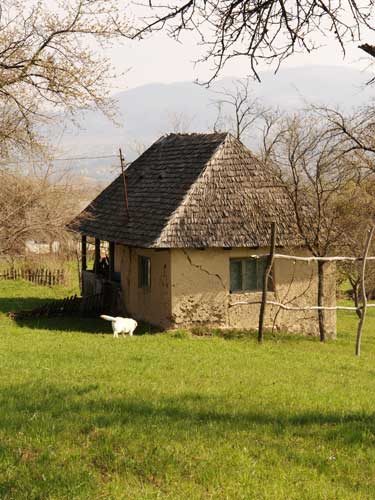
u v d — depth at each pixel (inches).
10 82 804.6
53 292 1423.5
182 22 315.0
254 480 278.8
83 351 639.8
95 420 352.2
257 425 359.6
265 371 577.3
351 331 1082.7
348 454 318.7
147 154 1133.1
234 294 898.1
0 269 1688.0
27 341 713.6
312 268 930.1
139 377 504.4
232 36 322.7
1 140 864.3
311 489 272.8
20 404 390.3
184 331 852.6
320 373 591.5
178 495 260.8
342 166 797.9
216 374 539.2
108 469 286.0
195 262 882.8
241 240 876.6
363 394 485.7
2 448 303.4
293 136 926.4
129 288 995.3
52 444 311.3
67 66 814.5
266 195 928.9
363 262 788.6
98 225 1068.5
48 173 1183.6
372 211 868.0
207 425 353.1
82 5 799.7
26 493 257.3
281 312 919.0
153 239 868.0
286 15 317.4
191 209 892.0
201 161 963.3
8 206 1020.5
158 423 351.9
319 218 855.1
